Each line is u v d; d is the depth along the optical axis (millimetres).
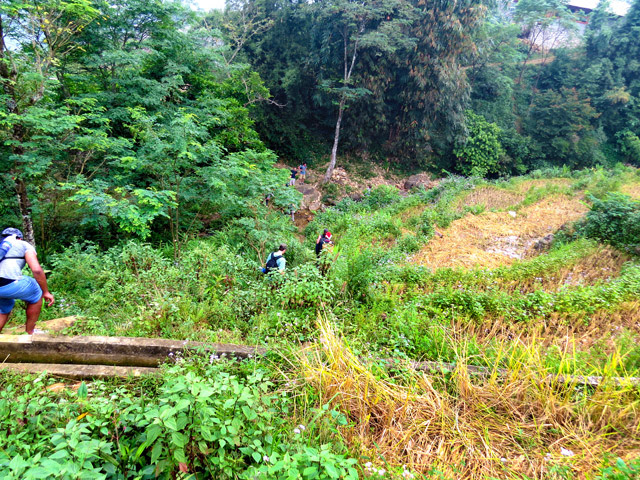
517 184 20047
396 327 5125
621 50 31750
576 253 9125
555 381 3660
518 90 34000
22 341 3682
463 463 2963
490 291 6777
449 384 3836
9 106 7527
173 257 8844
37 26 8016
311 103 27734
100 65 10414
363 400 3258
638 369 4004
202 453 2389
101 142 8562
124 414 2434
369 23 22406
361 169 26859
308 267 5914
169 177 9023
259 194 10312
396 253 9992
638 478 2539
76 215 9984
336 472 2051
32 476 1723
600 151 31031
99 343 3812
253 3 24938
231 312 5254
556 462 2949
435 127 26656
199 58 13484
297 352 3914
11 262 3662
